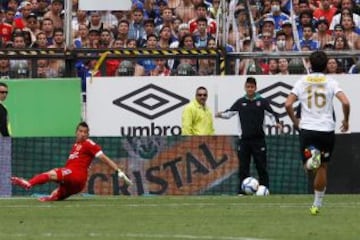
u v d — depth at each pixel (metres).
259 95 55.47
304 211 41.78
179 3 61.50
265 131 58.22
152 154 56.47
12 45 60.66
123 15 61.06
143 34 61.09
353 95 58.66
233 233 33.19
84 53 58.72
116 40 60.84
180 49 58.72
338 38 61.88
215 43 60.28
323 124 39.75
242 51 61.16
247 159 55.31
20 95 58.06
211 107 58.22
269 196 52.34
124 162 56.44
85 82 58.66
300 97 40.22
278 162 56.84
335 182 56.03
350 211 41.62
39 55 58.47
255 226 35.50
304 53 58.97
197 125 56.94
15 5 62.62
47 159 56.62
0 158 56.03
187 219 38.41
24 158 56.44
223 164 56.56
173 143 56.56
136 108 58.56
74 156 49.06
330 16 62.84
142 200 49.19
